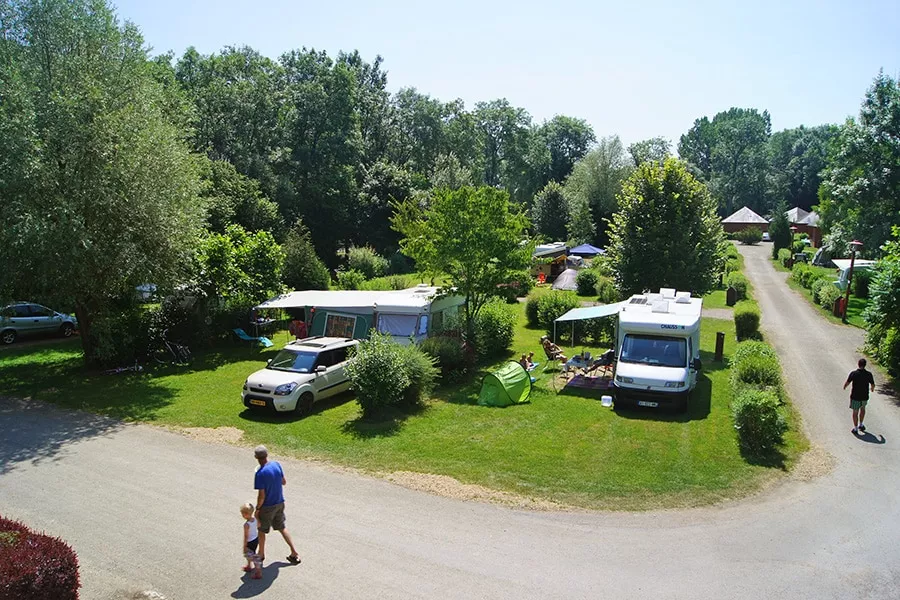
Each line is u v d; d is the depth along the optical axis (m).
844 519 9.33
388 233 54.41
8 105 15.59
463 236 19.80
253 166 48.12
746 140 119.88
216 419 14.50
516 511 9.61
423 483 10.68
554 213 65.25
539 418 14.54
